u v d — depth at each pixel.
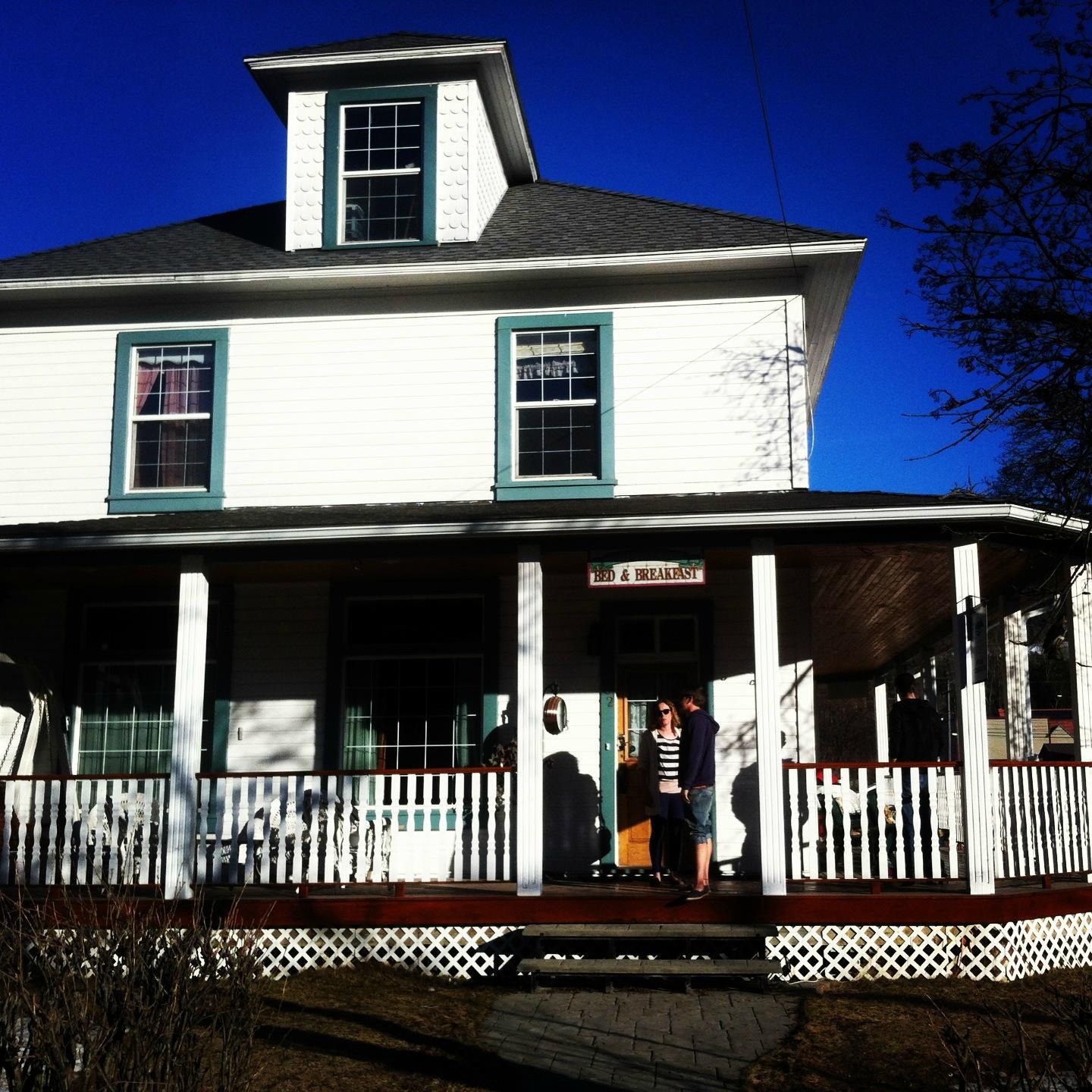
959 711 11.34
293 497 14.42
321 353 14.73
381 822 11.81
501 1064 8.66
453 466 14.32
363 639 14.05
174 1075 6.31
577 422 14.34
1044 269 12.54
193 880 11.77
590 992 10.74
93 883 11.75
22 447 14.80
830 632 17.97
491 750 13.61
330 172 15.45
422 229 15.15
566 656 13.72
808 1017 9.78
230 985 7.14
